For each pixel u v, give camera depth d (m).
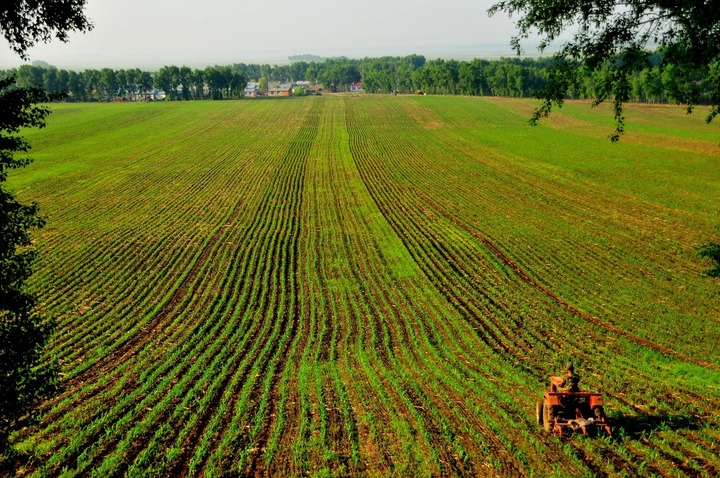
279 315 25.00
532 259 32.38
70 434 15.13
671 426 14.23
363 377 18.42
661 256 32.25
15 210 11.15
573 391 13.87
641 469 12.15
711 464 12.37
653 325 22.83
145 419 15.73
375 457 13.25
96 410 16.55
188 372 19.27
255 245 36.88
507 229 38.72
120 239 38.56
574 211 43.09
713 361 19.38
